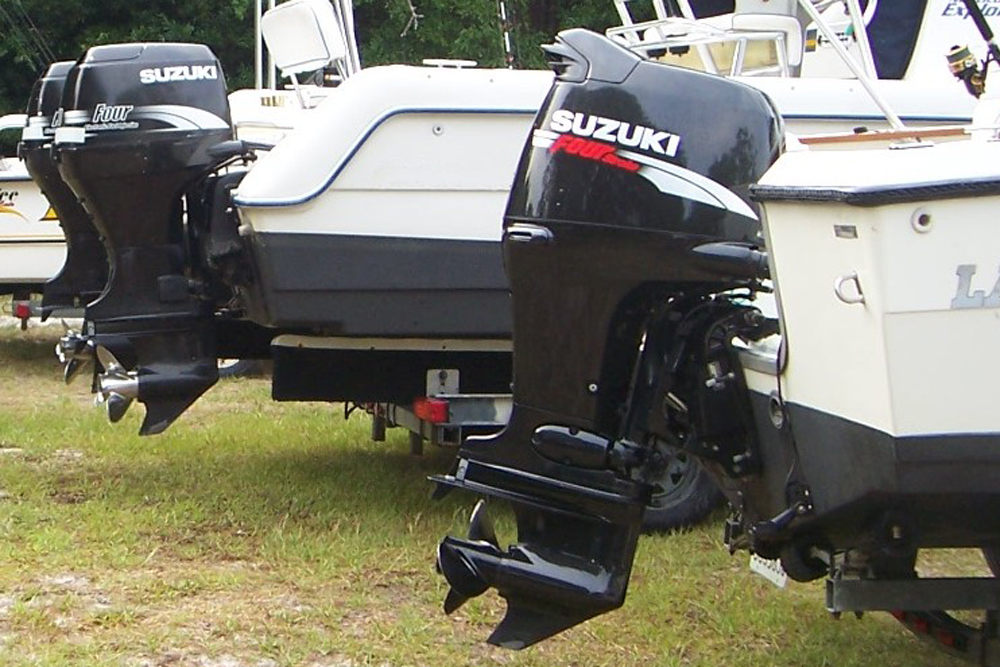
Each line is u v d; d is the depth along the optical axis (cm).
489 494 436
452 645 508
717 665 494
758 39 792
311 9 843
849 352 350
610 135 411
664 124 411
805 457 379
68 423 949
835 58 829
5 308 1766
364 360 695
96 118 694
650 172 409
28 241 1228
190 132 697
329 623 529
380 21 2195
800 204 356
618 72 416
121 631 513
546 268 418
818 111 709
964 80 504
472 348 687
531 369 427
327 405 1066
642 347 421
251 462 827
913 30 807
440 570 434
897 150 360
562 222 412
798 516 386
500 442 434
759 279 409
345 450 870
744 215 411
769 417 397
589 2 2228
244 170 695
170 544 638
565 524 431
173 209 711
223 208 677
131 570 593
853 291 342
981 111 457
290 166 644
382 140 650
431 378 693
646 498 426
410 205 655
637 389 421
